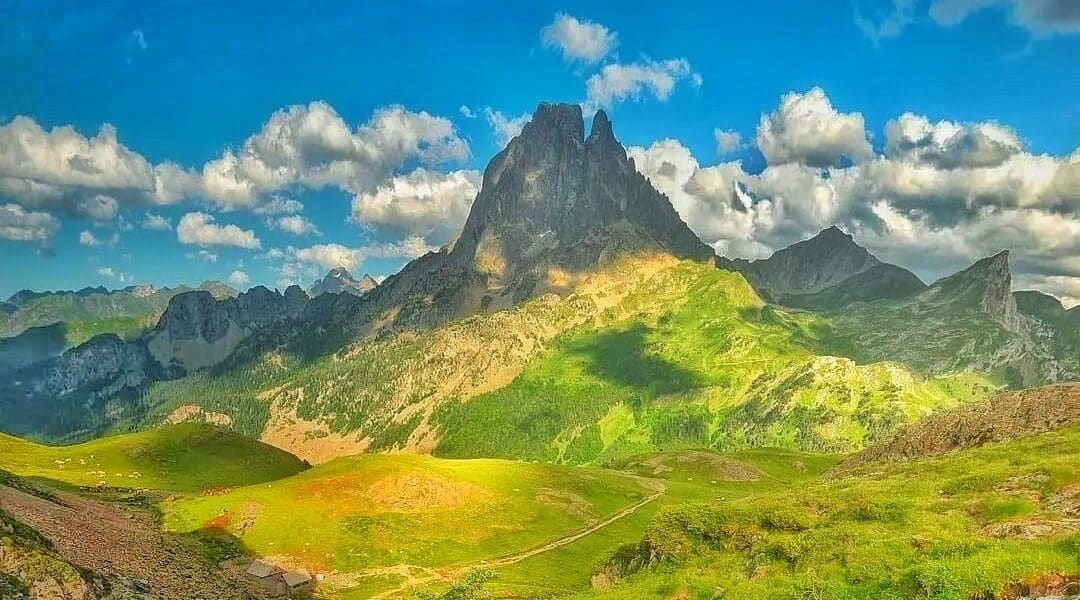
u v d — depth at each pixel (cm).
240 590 9044
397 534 12581
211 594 8162
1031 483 5891
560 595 10300
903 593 3728
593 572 8619
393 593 10600
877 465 12531
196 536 11325
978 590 3444
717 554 6500
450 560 12138
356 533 12294
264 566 10444
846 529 5628
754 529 6606
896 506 6047
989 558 3716
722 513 7100
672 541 6975
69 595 5862
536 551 13050
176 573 8588
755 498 8612
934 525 5322
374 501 13512
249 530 11738
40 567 5872
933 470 8356
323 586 10700
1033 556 3616
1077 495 5197
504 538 13462
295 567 10962
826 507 6756
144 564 8350
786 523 6475
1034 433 10131
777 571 5247
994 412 11512
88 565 6962
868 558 4591
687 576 5372
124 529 10188
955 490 6469
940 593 3469
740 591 4647
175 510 12375
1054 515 4819
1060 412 10394
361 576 11150
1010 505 5262
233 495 12975
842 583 4228
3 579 5475
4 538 5981
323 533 12062
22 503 8638
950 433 11800
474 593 6384
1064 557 3544
